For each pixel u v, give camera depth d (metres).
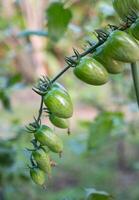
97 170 2.34
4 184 1.20
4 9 1.48
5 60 1.54
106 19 1.03
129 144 2.43
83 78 0.46
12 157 1.05
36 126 0.47
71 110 0.45
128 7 0.46
